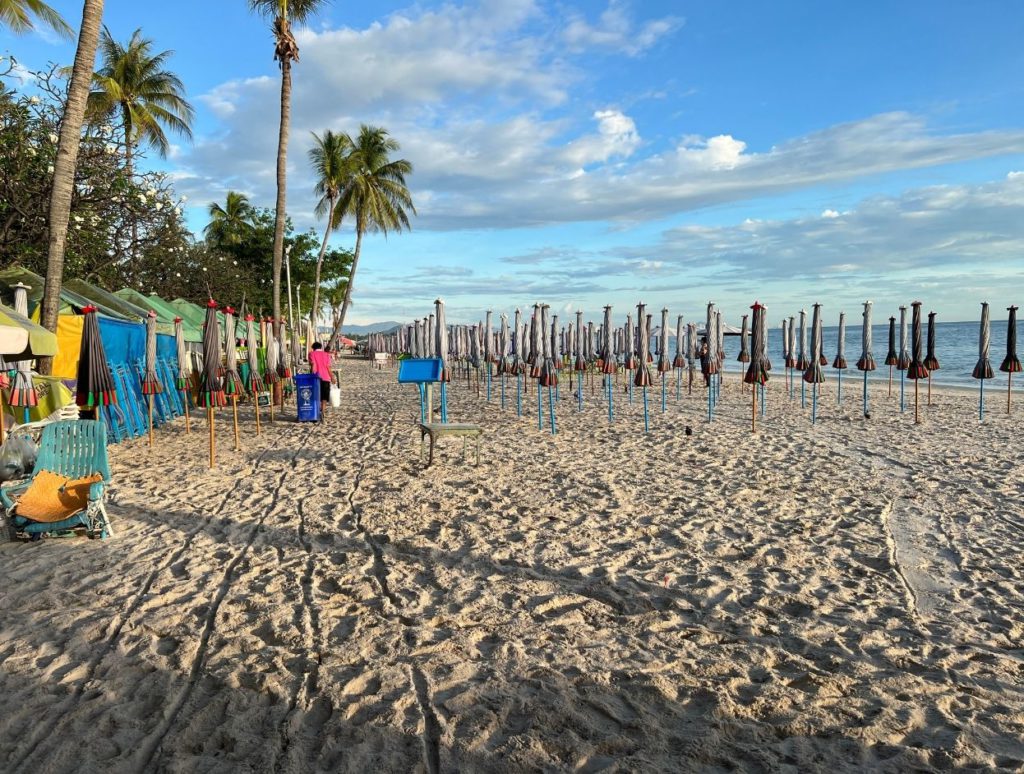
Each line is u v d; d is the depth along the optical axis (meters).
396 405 18.78
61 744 3.10
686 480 8.81
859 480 8.77
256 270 40.97
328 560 5.72
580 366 18.70
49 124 15.37
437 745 3.13
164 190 18.52
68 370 11.08
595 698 3.54
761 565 5.63
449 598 4.93
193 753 3.07
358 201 38.31
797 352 21.95
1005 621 4.51
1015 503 7.53
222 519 6.96
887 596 4.95
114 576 5.28
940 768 2.93
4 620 4.47
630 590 5.07
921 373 14.79
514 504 7.58
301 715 3.36
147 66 28.23
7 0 14.08
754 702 3.48
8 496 5.97
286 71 23.88
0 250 15.48
